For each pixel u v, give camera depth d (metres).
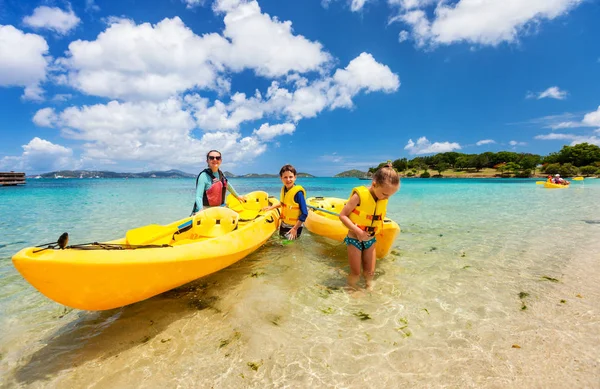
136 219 7.56
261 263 3.82
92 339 2.23
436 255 4.21
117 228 6.34
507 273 3.49
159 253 2.39
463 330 2.30
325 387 1.75
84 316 2.56
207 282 3.23
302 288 3.08
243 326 2.38
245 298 2.85
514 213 8.35
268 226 4.40
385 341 2.18
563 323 2.36
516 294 2.91
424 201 11.99
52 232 5.93
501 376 1.80
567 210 8.98
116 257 2.11
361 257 3.27
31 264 1.82
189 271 2.63
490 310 2.61
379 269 3.64
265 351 2.08
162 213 8.72
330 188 28.08
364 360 1.98
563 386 1.70
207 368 1.92
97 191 19.41
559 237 5.29
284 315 2.55
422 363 1.94
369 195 3.00
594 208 9.43
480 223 6.73
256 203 5.54
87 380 1.83
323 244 4.73
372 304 2.74
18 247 4.80
